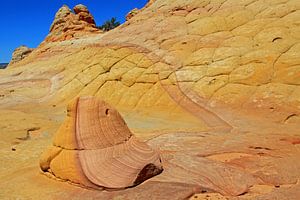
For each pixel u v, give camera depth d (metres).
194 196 7.11
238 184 7.67
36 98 23.67
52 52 36.28
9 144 12.56
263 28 19.81
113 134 8.57
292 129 12.79
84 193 7.36
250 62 17.88
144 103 18.45
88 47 27.41
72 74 24.81
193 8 25.20
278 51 17.73
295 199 6.93
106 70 22.09
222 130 13.22
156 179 7.91
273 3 21.67
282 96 15.40
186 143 11.34
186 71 19.20
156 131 13.81
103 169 7.75
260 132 12.54
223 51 19.39
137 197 7.00
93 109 8.79
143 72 20.34
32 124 15.77
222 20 22.08
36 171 9.17
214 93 17.22
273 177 8.11
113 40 25.73
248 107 15.52
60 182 8.07
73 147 8.20
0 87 28.03
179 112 16.55
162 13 26.77
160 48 21.86
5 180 8.62
